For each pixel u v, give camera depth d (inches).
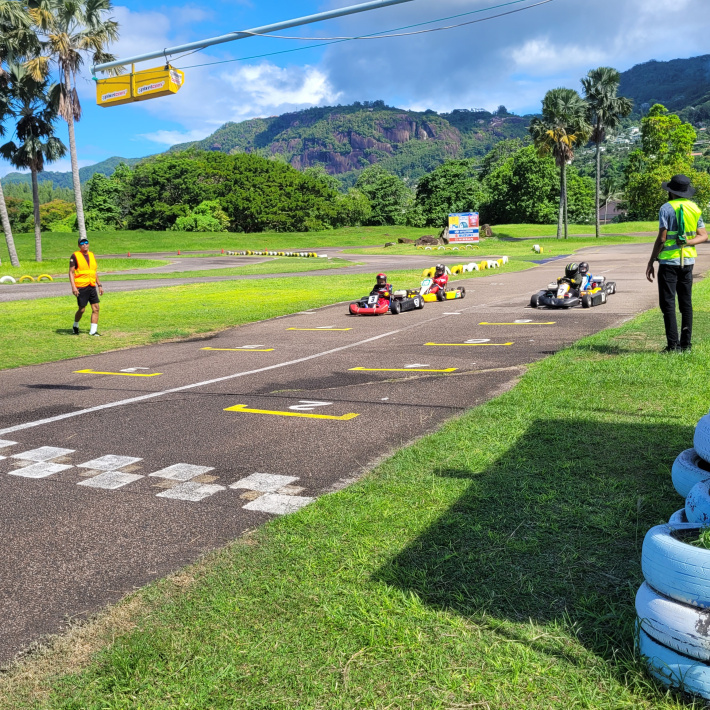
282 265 1643.7
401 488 168.4
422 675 94.7
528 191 4222.4
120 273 1446.9
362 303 621.6
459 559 128.2
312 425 245.3
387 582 120.6
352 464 197.8
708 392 245.0
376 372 345.4
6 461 217.2
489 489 163.8
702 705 85.5
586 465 176.7
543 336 437.1
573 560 125.8
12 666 104.1
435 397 278.5
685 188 313.1
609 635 101.2
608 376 278.1
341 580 122.6
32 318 655.8
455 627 105.2
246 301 788.0
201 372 371.9
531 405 240.2
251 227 4436.5
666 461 176.4
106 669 100.7
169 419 265.9
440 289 735.1
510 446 196.4
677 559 89.7
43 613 120.4
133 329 571.5
